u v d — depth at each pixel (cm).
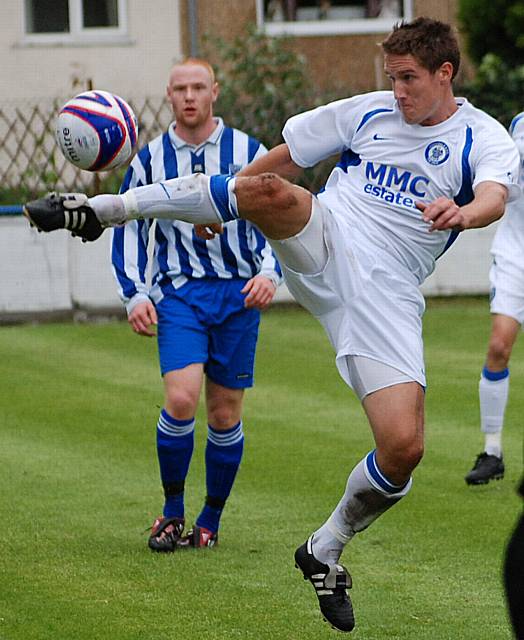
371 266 1684
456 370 3744
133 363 3900
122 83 6606
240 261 2116
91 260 4753
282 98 5044
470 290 4994
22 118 4897
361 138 1752
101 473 2603
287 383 3584
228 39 6556
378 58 6569
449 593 1862
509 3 5475
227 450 2105
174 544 2072
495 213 1595
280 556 2044
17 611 1766
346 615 1659
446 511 2316
